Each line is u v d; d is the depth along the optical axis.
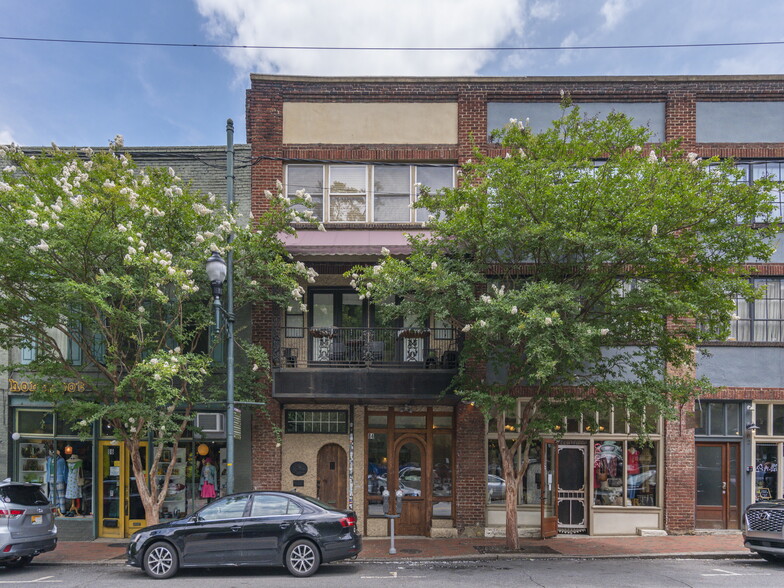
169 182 12.59
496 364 12.36
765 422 14.71
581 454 14.74
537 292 10.62
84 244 10.77
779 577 9.95
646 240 10.69
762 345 14.54
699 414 14.49
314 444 14.84
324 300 15.33
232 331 11.62
